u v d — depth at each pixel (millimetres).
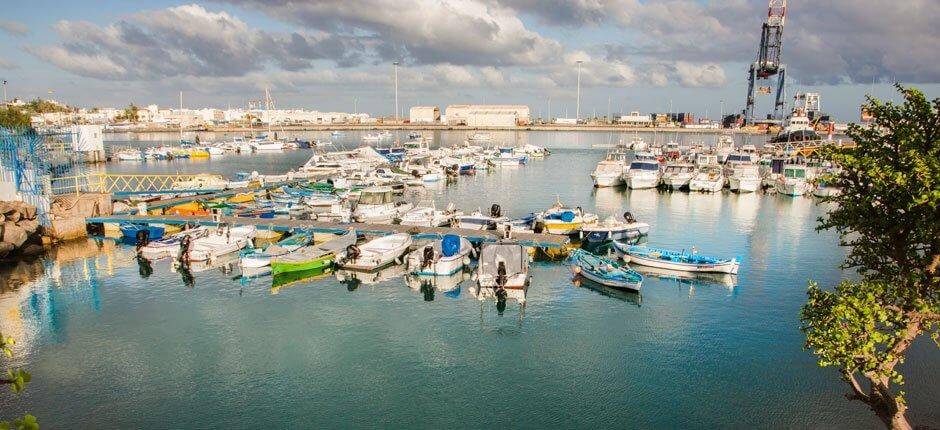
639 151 139750
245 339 28625
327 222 50938
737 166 91438
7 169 48156
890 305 15453
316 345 27984
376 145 188000
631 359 26547
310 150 168625
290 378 24719
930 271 14438
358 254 40000
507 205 70375
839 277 39062
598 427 21250
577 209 54688
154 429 21031
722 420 21656
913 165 13008
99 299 34344
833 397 23094
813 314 16625
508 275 35000
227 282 37906
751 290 36219
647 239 51125
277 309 32875
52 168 61938
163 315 31781
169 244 43750
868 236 15344
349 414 22031
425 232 47062
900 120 14203
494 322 31000
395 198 75312
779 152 111000
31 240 46094
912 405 22109
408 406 22625
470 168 105250
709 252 46375
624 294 35312
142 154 128500
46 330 29625
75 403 22641
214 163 125438
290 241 44750
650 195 79125
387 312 32531
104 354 26844
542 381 24594
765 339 28641
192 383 24219
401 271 41156
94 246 47938
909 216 14039
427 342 28453
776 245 48812
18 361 26109
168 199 61875
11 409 22109
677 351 27375
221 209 56438
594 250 47875
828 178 15430
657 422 21578
